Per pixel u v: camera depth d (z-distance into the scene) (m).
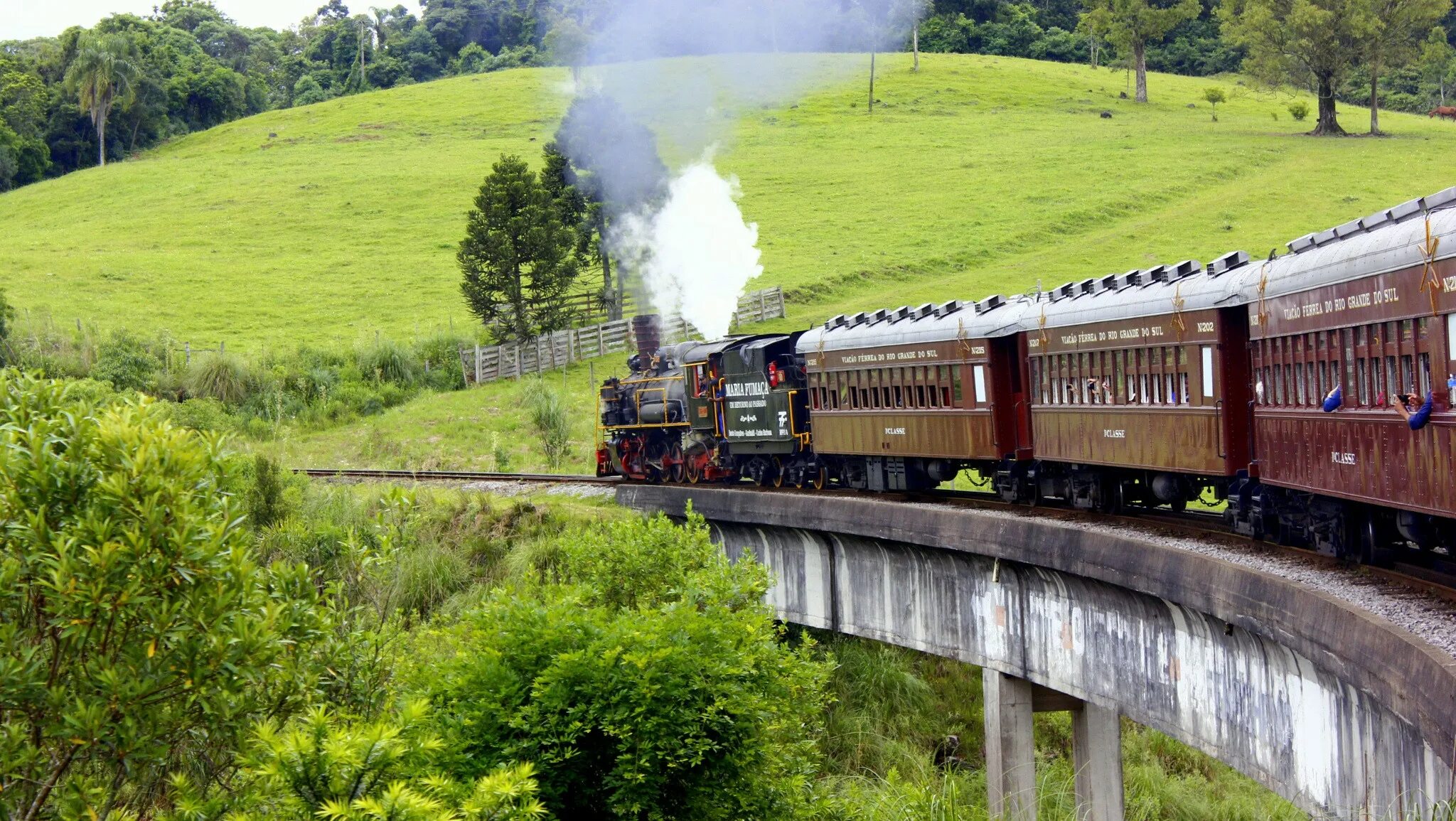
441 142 133.75
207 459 12.84
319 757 11.27
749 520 31.56
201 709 12.37
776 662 16.81
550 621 15.45
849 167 110.56
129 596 11.29
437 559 34.84
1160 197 92.88
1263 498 21.81
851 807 18.47
